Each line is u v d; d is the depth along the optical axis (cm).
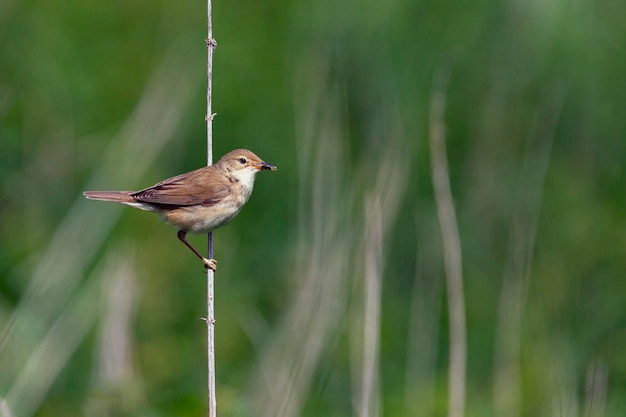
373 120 1441
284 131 1644
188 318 1405
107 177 1349
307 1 1656
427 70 1562
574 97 1677
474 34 1666
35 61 1652
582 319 1373
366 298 1102
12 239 1438
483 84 1664
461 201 1590
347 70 1517
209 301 973
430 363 1237
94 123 1619
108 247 1332
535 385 1262
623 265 1531
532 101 1655
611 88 1681
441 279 1299
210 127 1020
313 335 1121
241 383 1276
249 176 1101
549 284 1428
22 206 1490
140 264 1395
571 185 1631
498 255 1535
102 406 1145
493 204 1569
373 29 1578
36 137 1564
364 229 1140
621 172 1658
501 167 1595
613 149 1673
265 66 1698
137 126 1373
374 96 1493
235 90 1680
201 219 1061
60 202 1514
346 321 1182
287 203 1562
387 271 1465
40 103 1611
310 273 1156
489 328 1460
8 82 1619
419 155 1518
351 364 1154
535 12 1647
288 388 1096
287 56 1672
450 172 1614
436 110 1197
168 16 1708
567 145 1673
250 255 1498
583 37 1681
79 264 1251
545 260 1506
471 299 1496
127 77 1655
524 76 1669
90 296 1252
